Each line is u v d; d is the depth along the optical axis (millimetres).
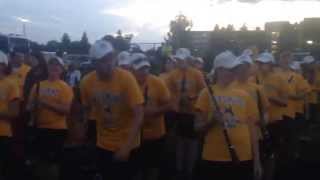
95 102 2814
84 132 3883
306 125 5477
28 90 4184
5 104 3602
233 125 2764
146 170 3713
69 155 3896
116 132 2805
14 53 5184
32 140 3959
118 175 2818
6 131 3639
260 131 3477
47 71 4062
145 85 3605
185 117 4355
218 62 2801
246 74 3422
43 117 3922
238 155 2758
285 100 4422
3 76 3623
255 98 3359
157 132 3656
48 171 3986
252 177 2822
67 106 3896
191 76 4457
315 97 6906
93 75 2809
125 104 2764
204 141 2850
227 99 2785
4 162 3779
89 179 3812
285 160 4660
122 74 2746
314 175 4590
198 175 2898
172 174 4324
